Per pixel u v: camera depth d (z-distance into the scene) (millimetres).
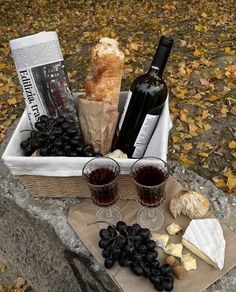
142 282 1163
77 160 1271
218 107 2877
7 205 1642
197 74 3342
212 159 2455
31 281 1962
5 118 3271
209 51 3811
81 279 1469
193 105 2932
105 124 1437
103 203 1258
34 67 1452
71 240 1373
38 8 6566
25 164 1303
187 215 1364
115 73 1424
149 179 1217
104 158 1250
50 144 1387
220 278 1197
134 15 5594
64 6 6535
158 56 1310
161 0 5965
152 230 1331
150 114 1383
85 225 1373
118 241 1174
